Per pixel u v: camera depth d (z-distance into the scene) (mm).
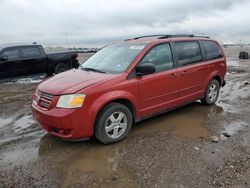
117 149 3979
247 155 3719
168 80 4883
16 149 4070
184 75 5230
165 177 3193
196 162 3533
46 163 3613
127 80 4238
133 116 4496
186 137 4383
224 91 7902
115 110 4078
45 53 11656
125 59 4598
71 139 3820
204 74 5820
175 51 5145
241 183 3053
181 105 5449
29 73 11219
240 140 4234
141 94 4441
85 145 4133
